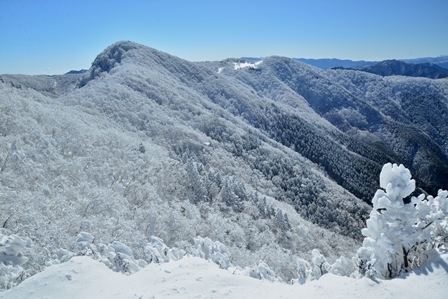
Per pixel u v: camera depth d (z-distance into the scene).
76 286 7.72
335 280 7.76
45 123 41.50
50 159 33.34
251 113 198.88
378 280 7.50
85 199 28.45
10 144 30.17
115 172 40.69
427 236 8.84
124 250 11.45
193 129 114.94
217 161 91.38
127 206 34.19
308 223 74.62
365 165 165.75
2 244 11.64
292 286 8.08
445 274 7.37
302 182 107.31
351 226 94.88
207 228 39.94
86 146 42.62
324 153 162.38
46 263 11.30
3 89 45.75
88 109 88.62
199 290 7.30
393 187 8.95
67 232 21.95
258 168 106.00
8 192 22.67
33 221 19.19
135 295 7.04
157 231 31.95
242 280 8.06
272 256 39.00
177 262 8.98
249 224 53.97
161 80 163.62
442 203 9.23
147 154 54.88
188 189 55.25
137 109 107.69
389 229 8.89
